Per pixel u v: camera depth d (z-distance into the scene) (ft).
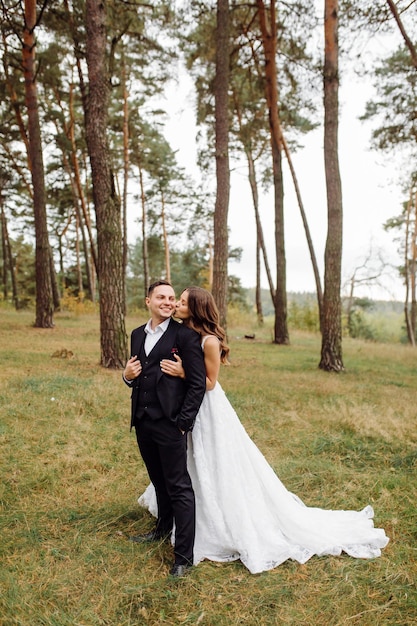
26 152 66.95
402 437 17.37
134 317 76.07
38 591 8.70
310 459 15.64
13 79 57.88
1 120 66.85
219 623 7.97
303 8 40.73
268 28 48.60
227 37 35.86
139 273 160.04
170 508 10.61
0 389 21.70
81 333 46.93
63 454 15.23
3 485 12.84
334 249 33.65
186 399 9.34
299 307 83.82
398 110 50.21
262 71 52.75
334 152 33.60
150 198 104.01
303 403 22.88
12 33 44.52
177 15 37.86
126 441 16.76
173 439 9.42
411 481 13.78
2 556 9.81
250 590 8.89
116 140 76.48
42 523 11.23
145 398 9.53
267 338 59.88
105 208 28.14
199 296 9.87
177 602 8.51
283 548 10.01
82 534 10.81
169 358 9.46
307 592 8.84
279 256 51.80
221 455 9.95
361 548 10.32
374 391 26.48
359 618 8.12
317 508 11.74
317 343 55.98
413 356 46.21
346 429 18.61
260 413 20.85
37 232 48.93
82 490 13.04
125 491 13.08
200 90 48.26
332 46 33.22
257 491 10.31
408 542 10.66
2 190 82.69
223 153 36.35
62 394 21.39
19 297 114.21
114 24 36.88
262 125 61.21
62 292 117.80
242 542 9.78
